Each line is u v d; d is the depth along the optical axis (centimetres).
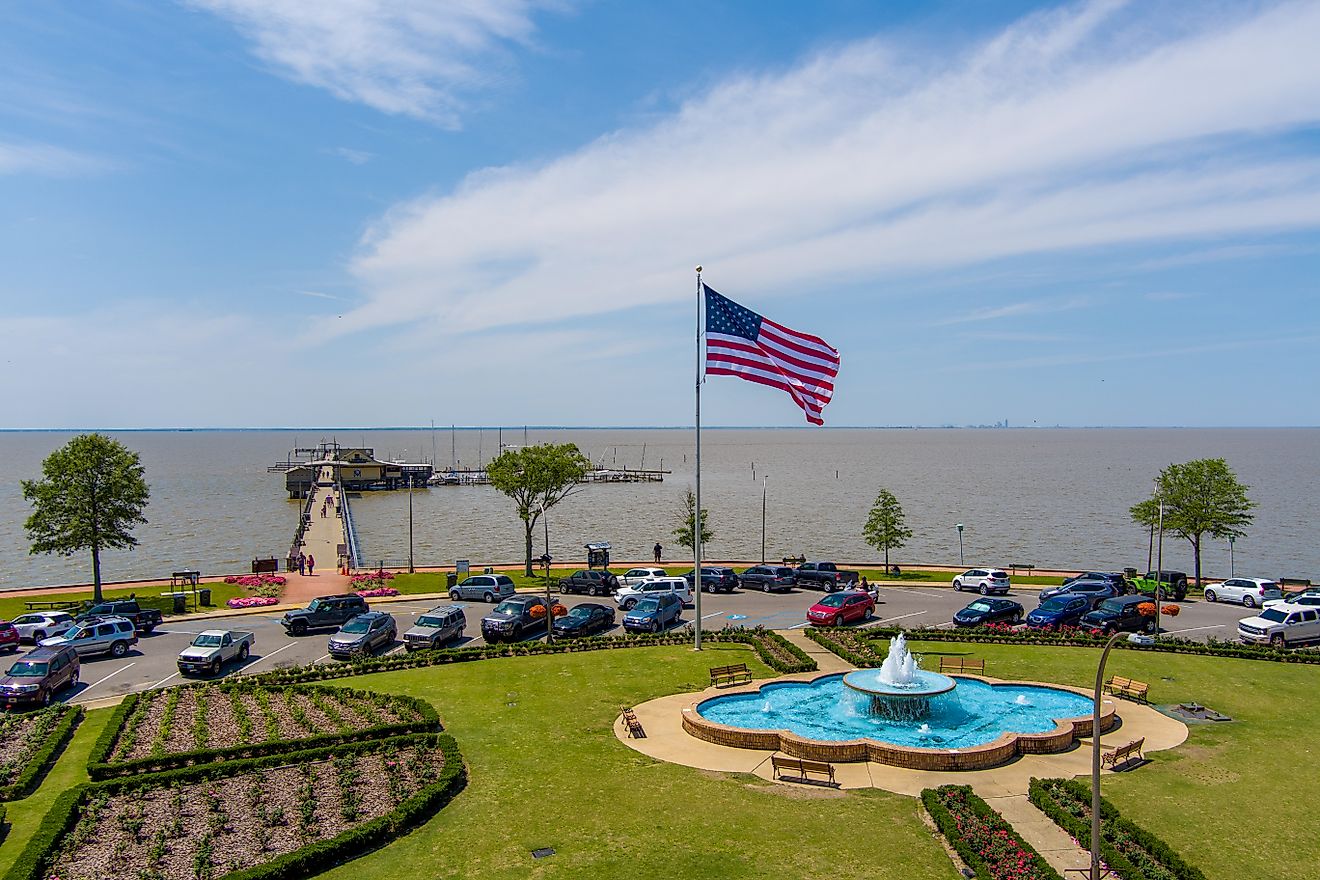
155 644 4872
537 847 2347
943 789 2634
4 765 2869
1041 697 3703
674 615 5381
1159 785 2745
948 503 15250
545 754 3039
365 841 2334
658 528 12388
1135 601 5212
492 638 4891
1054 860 2269
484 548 10450
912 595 6444
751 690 3691
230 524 12775
